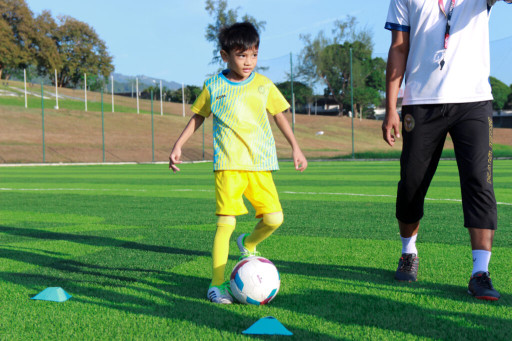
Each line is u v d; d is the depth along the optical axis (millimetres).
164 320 2104
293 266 3104
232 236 4383
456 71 2559
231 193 2531
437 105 2578
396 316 2109
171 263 3297
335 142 40844
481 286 2369
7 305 2354
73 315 2189
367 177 12516
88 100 62938
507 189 8359
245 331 1918
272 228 2600
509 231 4281
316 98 50125
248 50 2486
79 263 3314
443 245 3715
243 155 2523
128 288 2650
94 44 77062
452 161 21172
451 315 2117
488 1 2545
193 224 5152
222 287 2426
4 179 13570
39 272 3055
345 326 1984
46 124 39125
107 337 1907
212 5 45625
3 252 3715
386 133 2793
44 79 77500
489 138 2547
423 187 2711
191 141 37781
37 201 7711
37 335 1947
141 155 32531
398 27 2707
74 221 5469
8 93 57750
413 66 2666
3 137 33438
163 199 7855
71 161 29438
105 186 10812
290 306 2277
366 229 4562
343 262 3213
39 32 64500
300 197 7746
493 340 1824
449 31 2559
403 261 2764
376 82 51188
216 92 2594
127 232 4641
